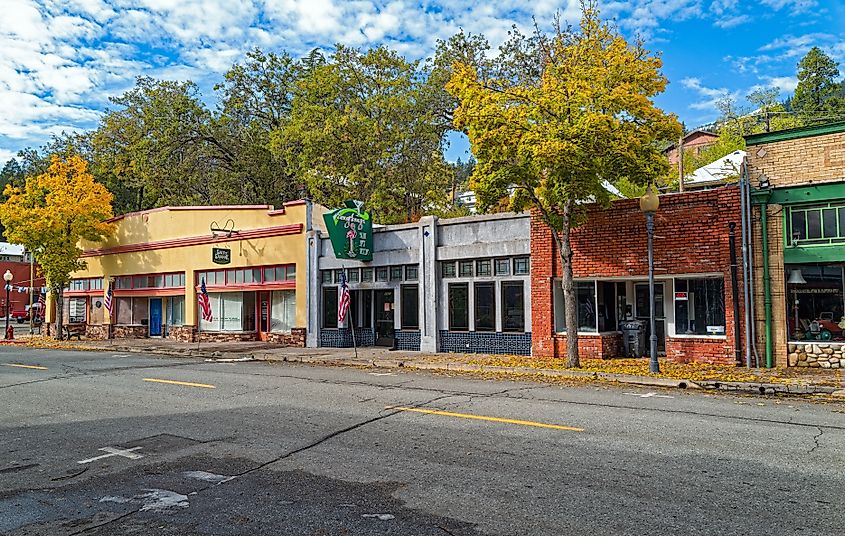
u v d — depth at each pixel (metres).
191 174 38.62
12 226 30.55
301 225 24.53
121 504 5.71
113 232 31.72
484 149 15.02
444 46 33.75
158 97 37.53
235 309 27.06
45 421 9.64
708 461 6.79
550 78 14.91
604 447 7.43
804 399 11.46
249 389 12.52
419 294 20.86
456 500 5.62
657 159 14.71
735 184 15.94
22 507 5.69
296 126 30.44
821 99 46.84
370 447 7.56
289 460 7.05
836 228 14.52
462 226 20.12
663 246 16.34
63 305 35.03
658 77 14.98
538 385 13.12
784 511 5.25
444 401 10.82
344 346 23.05
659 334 17.73
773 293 15.08
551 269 17.94
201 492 6.00
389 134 29.89
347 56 30.64
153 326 30.59
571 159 13.82
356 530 4.96
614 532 4.83
